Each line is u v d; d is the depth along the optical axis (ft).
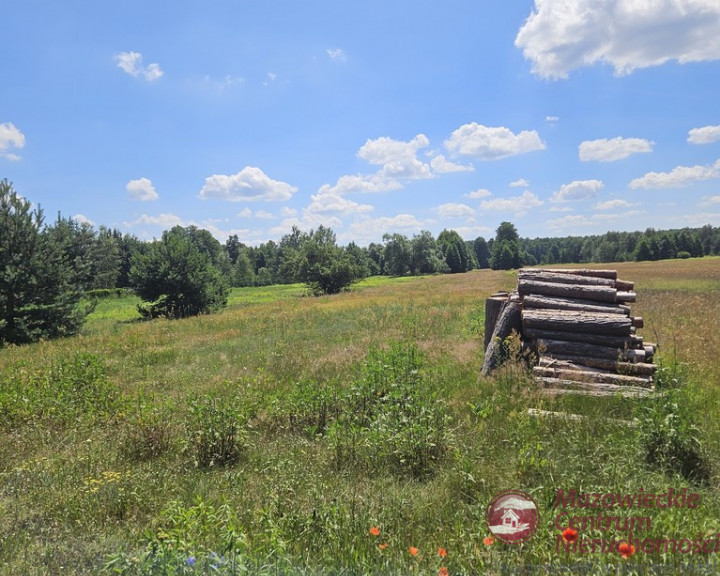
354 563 9.85
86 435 21.62
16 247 70.38
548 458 14.87
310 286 160.15
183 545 9.50
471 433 18.21
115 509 13.93
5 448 19.83
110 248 244.42
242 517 12.71
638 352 23.71
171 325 70.59
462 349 35.53
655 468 14.10
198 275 100.68
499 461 15.49
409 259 331.16
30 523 13.03
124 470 17.15
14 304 69.87
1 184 70.23
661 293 78.64
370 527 11.60
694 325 39.34
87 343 56.03
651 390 20.81
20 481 15.99
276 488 14.60
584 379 22.70
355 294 124.47
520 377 23.70
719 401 19.17
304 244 154.61
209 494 14.94
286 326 59.88
